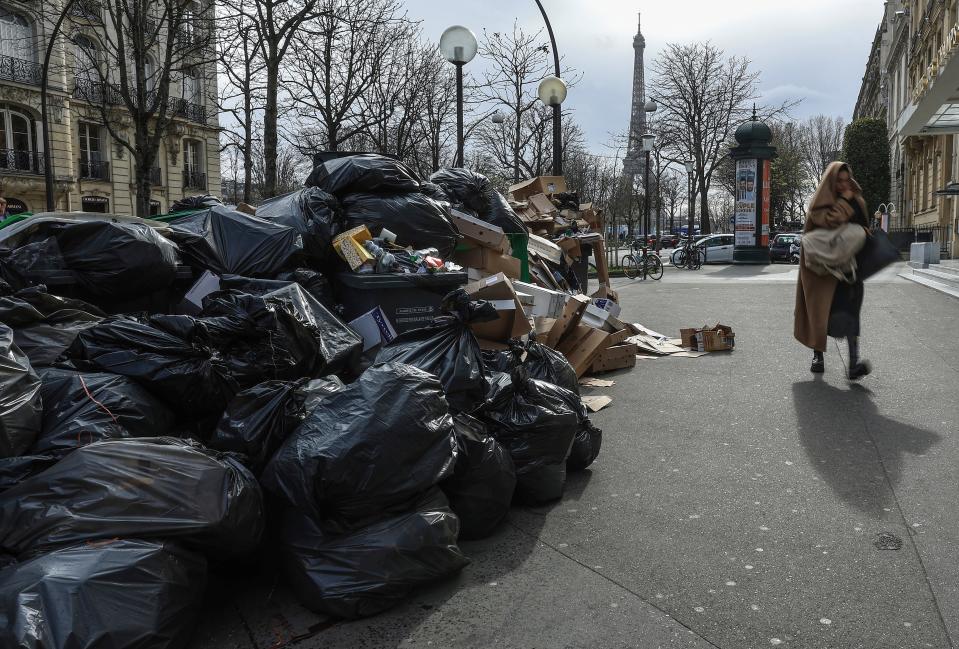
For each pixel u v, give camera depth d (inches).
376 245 194.5
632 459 177.9
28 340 130.5
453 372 143.8
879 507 141.9
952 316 391.9
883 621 102.0
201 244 183.2
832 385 244.8
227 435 114.8
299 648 99.0
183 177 1422.2
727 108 1674.5
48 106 1206.9
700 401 231.8
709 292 599.2
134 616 83.1
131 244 159.0
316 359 149.4
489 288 200.1
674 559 123.4
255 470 112.8
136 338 122.5
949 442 179.0
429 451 114.5
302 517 108.3
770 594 110.7
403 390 115.6
